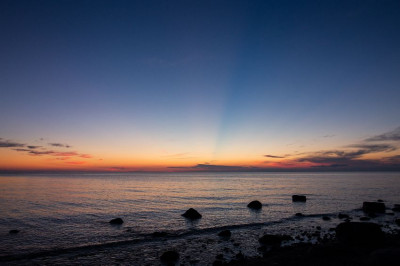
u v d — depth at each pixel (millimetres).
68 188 80688
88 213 35406
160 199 52625
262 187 89875
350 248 16734
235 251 19031
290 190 75625
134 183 118812
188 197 56688
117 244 21016
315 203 46812
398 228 26672
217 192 69750
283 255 16734
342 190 74812
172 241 22016
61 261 16906
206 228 27125
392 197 56500
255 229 26641
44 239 22422
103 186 93125
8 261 16891
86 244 20984
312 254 16078
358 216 34219
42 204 43562
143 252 18875
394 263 11898
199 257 17641
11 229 26156
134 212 36688
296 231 25562
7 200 48438
